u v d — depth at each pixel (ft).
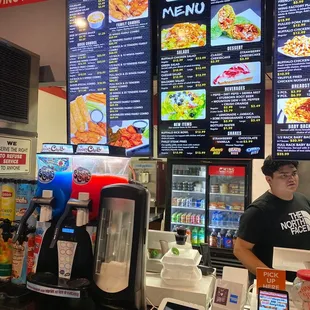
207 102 6.40
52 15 8.59
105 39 7.16
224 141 6.32
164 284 4.74
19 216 5.44
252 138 6.13
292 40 5.62
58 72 8.55
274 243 6.67
